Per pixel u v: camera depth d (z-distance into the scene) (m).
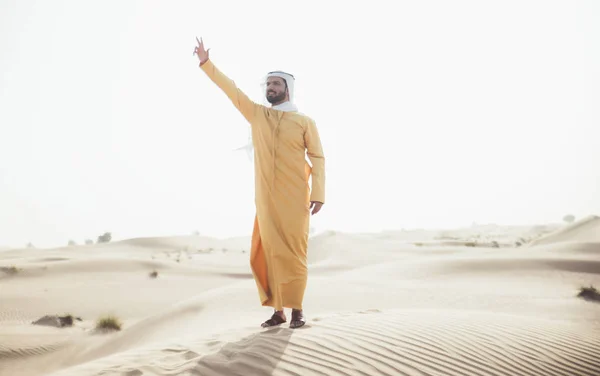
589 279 16.66
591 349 4.32
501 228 102.75
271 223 4.07
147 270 30.41
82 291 22.77
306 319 4.75
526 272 18.14
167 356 3.74
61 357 11.46
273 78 4.45
